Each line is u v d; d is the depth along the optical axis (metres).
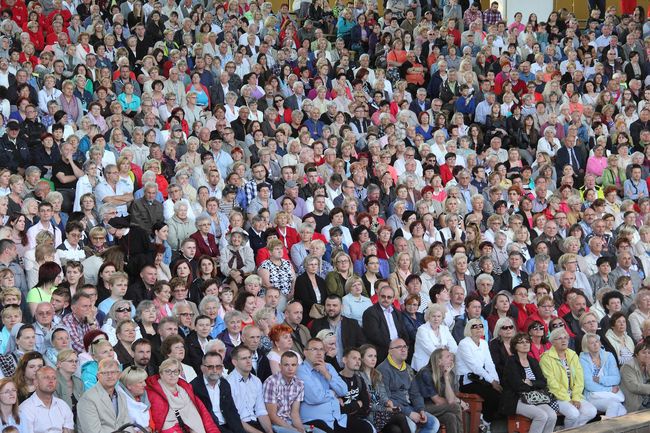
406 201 25.19
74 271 17.72
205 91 30.16
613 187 27.62
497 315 19.73
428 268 20.97
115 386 14.33
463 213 25.98
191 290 18.83
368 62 34.72
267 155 25.75
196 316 16.97
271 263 20.52
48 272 17.38
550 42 38.41
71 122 26.33
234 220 21.64
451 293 19.80
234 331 17.03
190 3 35.88
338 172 25.88
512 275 22.08
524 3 43.09
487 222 24.67
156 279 18.70
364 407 16.41
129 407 14.31
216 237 22.06
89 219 21.19
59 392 14.47
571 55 36.81
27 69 27.39
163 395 14.62
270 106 29.91
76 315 16.19
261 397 15.80
